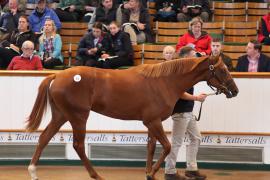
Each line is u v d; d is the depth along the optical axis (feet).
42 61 39.58
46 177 31.09
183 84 28.37
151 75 28.12
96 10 43.24
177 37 43.06
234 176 31.63
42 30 42.27
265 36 41.65
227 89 28.43
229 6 46.39
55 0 48.52
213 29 43.37
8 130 33.73
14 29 42.39
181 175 30.71
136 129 33.81
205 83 32.96
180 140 29.86
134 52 40.83
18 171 32.58
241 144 33.22
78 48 39.42
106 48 39.45
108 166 34.14
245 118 32.89
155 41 43.37
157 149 33.83
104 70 28.30
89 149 34.09
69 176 31.42
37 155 28.50
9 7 43.86
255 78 32.60
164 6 45.27
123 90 27.81
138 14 42.52
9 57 39.22
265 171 32.99
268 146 33.01
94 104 28.02
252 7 46.24
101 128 33.86
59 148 34.27
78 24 44.34
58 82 27.71
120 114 28.17
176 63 28.32
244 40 43.19
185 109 29.53
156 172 29.55
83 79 27.61
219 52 34.06
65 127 33.99
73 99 27.55
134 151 34.06
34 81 33.42
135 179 30.86
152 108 27.91
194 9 43.98
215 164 33.58
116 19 42.93
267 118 32.73
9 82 33.42
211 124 33.17
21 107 33.58
